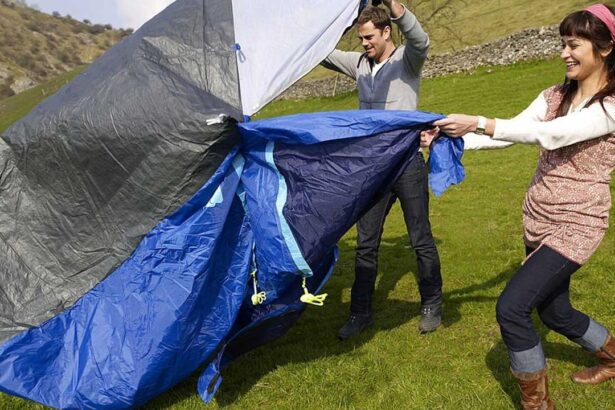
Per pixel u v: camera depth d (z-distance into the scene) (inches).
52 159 142.2
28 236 144.0
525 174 370.0
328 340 171.6
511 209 296.2
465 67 922.7
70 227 141.3
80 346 130.8
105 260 136.9
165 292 130.3
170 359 129.4
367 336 171.0
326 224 135.0
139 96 138.4
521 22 1240.8
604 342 129.1
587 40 108.2
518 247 235.6
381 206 167.3
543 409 120.2
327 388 145.9
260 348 168.7
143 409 141.9
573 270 114.7
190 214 134.6
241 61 140.4
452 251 239.3
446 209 310.8
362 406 138.3
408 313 185.6
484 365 149.2
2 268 142.9
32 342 132.6
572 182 113.8
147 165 134.2
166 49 145.6
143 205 135.4
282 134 131.3
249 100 135.2
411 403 136.6
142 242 134.5
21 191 146.0
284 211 135.6
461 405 133.5
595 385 135.1
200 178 132.6
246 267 139.3
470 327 169.8
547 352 151.6
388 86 167.9
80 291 136.3
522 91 706.8
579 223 113.2
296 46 140.9
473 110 650.8
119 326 130.0
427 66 971.3
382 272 225.8
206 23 147.6
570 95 117.3
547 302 124.4
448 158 132.5
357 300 172.2
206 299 134.9
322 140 130.9
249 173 137.9
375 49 167.3
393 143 134.7
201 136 130.1
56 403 126.2
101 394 126.0
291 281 141.9
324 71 1299.2
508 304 115.0
